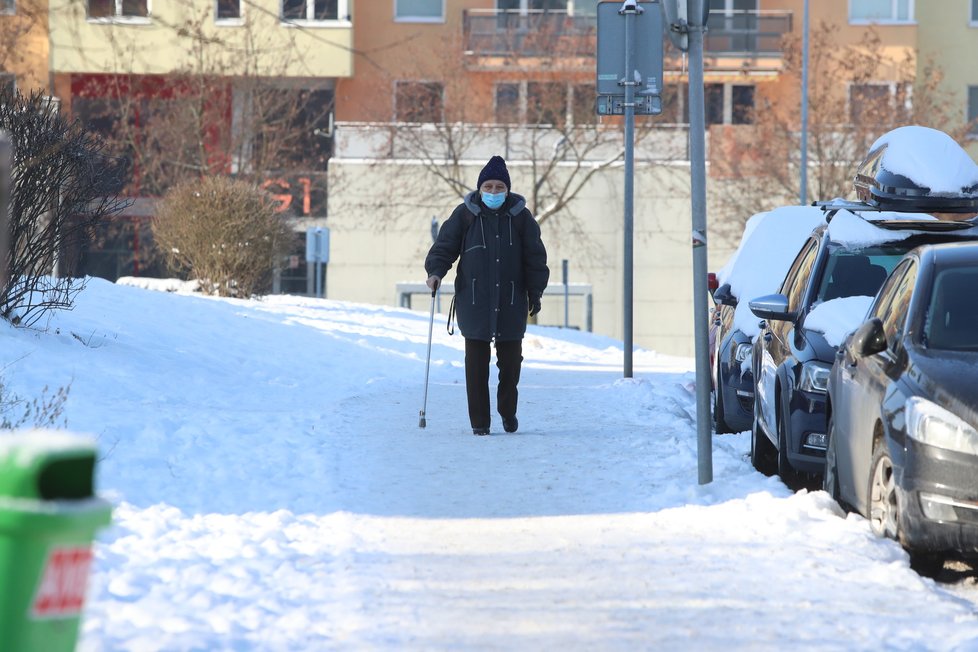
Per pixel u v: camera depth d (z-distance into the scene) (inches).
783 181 5236.2
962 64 6058.1
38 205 1769.2
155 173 5187.0
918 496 862.5
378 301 5369.1
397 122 5388.8
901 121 5295.3
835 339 1214.3
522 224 1449.3
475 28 5728.3
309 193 5433.1
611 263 5310.0
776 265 1784.0
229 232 3560.5
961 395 874.1
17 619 326.6
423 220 5349.4
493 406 1770.4
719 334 1781.5
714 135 5324.8
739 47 5797.2
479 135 5300.2
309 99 5615.2
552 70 5290.4
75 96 5118.1
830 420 1117.1
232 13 5113.2
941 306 979.3
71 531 327.9
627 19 2151.8
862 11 5949.8
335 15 5551.2
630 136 2180.1
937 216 1493.6
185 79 4904.0
